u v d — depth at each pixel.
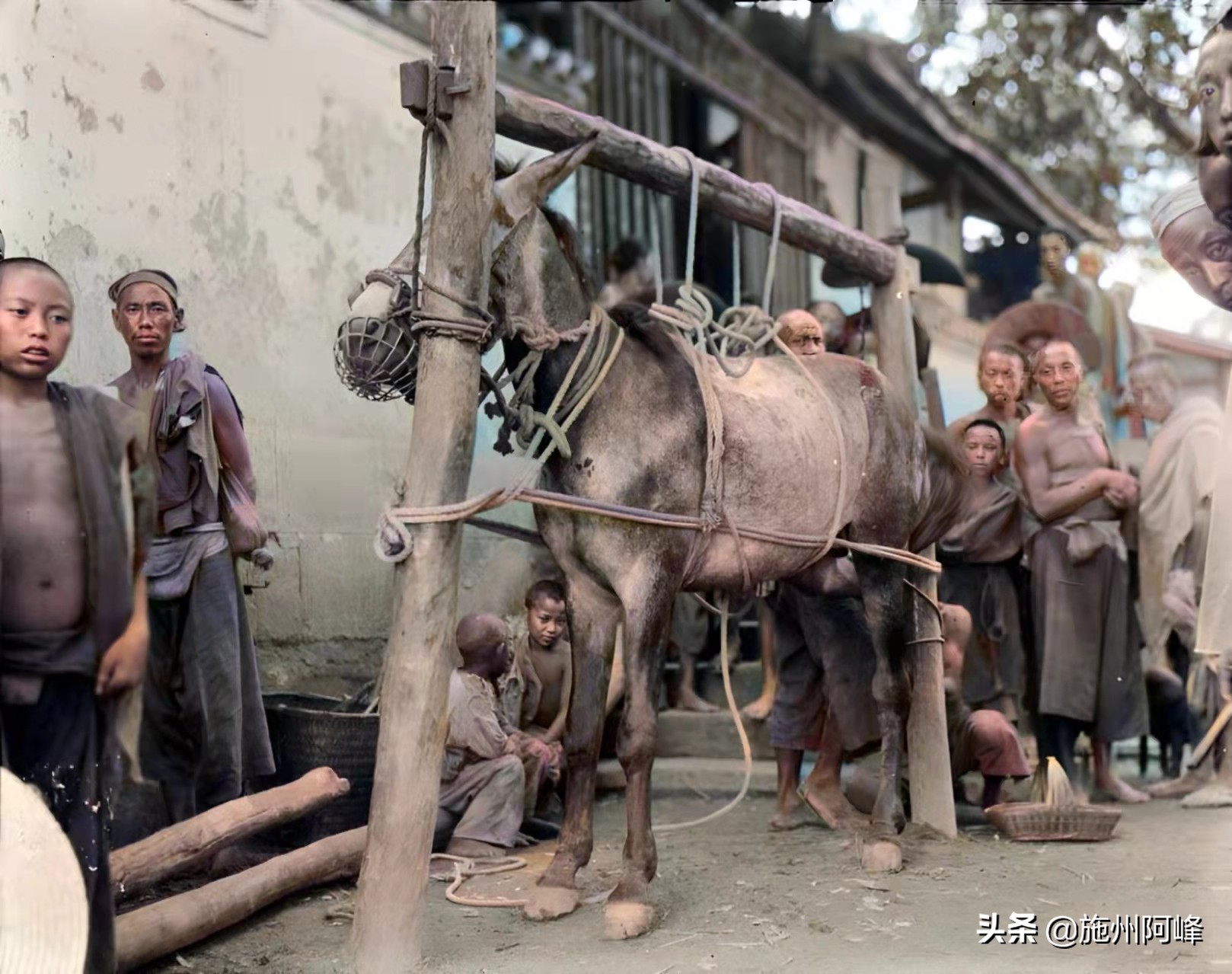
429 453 3.52
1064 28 8.42
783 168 8.83
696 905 4.02
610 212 8.12
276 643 5.55
